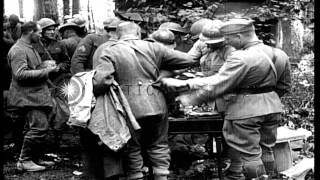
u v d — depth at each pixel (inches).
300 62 317.1
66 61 260.5
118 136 163.5
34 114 221.3
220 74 171.8
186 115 196.9
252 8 323.6
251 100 172.1
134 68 171.6
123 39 176.6
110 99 166.7
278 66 177.3
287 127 240.1
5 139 247.6
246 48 175.5
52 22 260.4
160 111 173.3
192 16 301.9
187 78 201.2
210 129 188.4
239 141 174.2
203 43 197.0
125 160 172.6
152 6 313.9
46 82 227.5
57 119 245.9
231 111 173.6
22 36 225.1
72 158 242.7
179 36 227.1
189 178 203.5
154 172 176.9
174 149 224.2
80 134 173.2
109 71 167.5
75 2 374.6
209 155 206.2
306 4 327.6
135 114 170.1
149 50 175.5
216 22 193.9
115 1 321.1
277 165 196.7
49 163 229.6
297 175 186.5
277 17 324.8
